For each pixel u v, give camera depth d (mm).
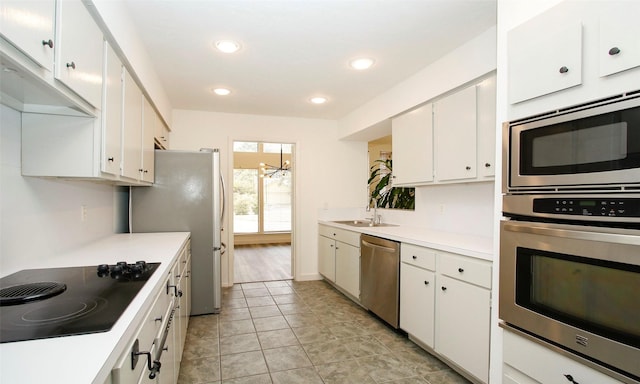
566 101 1209
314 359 2359
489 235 2611
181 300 2215
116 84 1732
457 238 2541
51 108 1396
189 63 2672
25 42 892
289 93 3455
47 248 1695
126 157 1926
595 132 1113
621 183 1043
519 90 1392
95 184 2369
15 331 816
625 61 1022
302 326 2959
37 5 959
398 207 3969
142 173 2369
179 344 2059
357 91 3385
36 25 953
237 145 8453
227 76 2969
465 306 2018
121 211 3033
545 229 1279
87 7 1353
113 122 1684
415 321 2492
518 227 1394
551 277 1270
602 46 1088
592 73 1121
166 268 1521
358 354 2438
